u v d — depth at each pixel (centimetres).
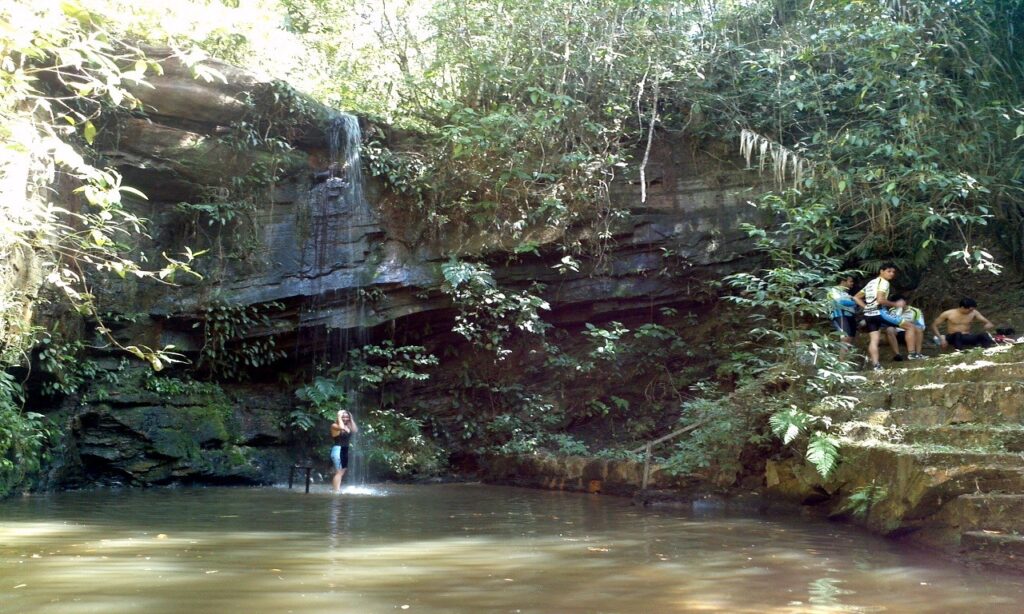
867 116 1336
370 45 1586
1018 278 1330
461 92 1430
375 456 1266
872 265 1311
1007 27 1280
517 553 536
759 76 1391
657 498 917
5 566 467
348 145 1295
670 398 1380
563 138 1378
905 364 1042
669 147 1394
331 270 1279
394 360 1335
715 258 1343
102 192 643
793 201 1273
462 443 1377
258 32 1086
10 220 779
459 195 1349
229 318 1220
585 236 1350
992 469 578
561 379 1392
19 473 977
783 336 922
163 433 1160
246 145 1210
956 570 491
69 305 1064
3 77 667
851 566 502
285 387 1320
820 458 711
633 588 424
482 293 1306
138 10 783
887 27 1198
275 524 690
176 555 512
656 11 1388
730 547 577
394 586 420
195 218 1212
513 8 1382
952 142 1241
